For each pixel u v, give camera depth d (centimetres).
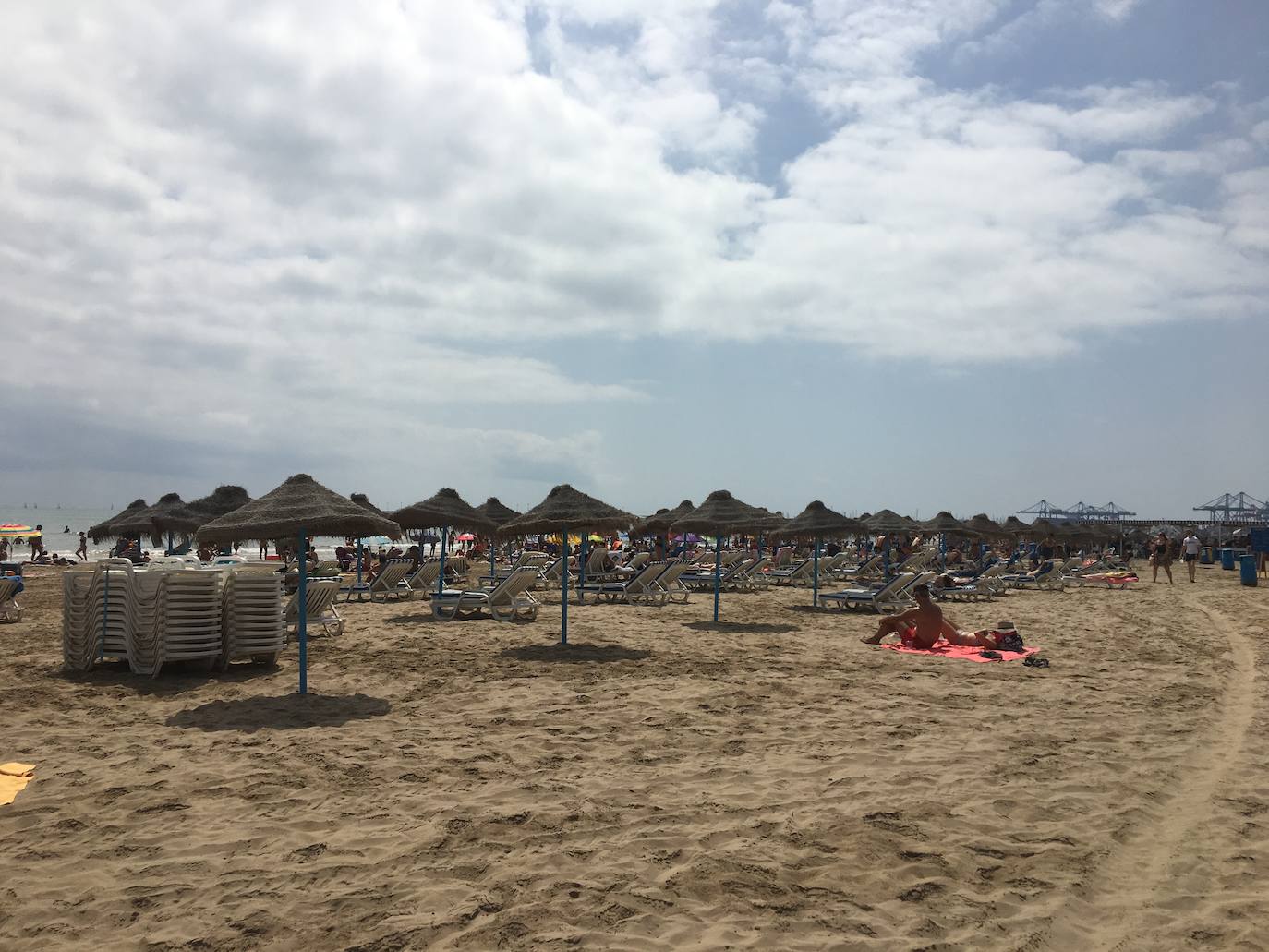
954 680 820
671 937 314
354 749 558
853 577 2511
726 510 1316
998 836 412
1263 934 320
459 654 948
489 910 334
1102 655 1000
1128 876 373
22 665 864
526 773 510
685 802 457
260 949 304
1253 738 602
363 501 1703
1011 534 2827
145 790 470
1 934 314
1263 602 1761
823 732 607
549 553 2952
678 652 971
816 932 319
